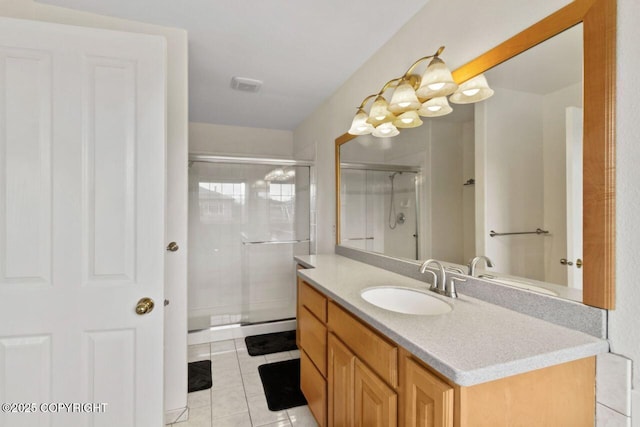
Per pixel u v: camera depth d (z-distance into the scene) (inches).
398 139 69.4
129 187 46.6
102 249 45.6
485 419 28.8
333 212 101.6
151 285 47.2
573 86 35.5
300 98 105.6
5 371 43.3
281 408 70.2
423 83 49.2
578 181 35.2
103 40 45.7
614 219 31.7
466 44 49.8
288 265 144.1
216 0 57.5
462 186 52.4
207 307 132.6
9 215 43.0
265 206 140.8
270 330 116.3
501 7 43.7
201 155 113.0
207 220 132.8
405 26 64.7
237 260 137.0
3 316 43.0
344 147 93.7
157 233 47.5
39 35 43.8
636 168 30.2
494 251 46.5
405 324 37.4
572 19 34.9
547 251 38.7
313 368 63.5
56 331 44.4
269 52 75.8
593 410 33.0
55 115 44.2
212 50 74.8
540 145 39.2
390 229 72.4
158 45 47.8
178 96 67.1
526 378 30.5
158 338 47.6
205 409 70.2
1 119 42.9
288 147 148.5
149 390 47.3
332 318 54.7
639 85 29.9
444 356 29.1
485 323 37.7
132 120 46.7
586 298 33.9
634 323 30.5
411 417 33.7
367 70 79.9
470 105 50.3
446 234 55.7
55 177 44.3
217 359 94.7
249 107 114.7
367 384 42.2
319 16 62.2
